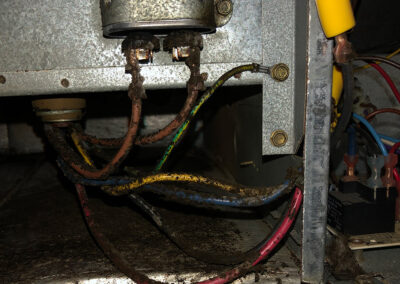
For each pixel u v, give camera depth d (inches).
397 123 53.2
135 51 25.5
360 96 52.9
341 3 24.4
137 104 26.4
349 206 36.4
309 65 26.6
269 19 29.0
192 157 82.0
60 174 69.4
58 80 28.3
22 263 35.0
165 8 24.0
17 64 27.9
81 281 31.9
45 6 27.3
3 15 27.1
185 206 49.1
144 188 30.1
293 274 32.9
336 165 52.3
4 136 84.4
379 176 36.9
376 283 33.4
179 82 29.4
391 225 37.4
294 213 29.4
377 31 62.9
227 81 30.0
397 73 52.3
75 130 34.0
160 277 32.1
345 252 34.8
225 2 28.0
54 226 44.4
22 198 56.2
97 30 27.9
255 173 48.0
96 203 51.5
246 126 51.6
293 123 31.0
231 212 47.5
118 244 38.3
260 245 30.6
